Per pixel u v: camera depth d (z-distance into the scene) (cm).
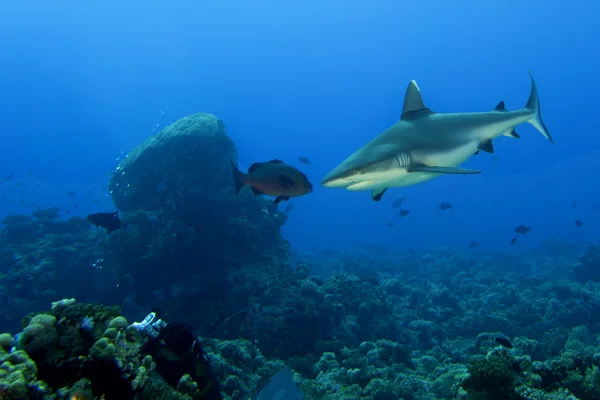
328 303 1240
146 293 1416
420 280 2489
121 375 291
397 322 1455
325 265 3369
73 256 1600
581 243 3912
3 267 1603
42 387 256
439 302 1809
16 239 1767
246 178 562
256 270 1359
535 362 584
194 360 377
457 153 524
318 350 1122
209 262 1406
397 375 924
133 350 314
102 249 1633
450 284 2241
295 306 1203
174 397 327
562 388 525
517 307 1641
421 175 508
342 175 452
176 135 1522
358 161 456
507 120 592
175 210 1455
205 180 1477
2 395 232
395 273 2936
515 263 3016
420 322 1529
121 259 1416
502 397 501
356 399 814
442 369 962
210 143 1515
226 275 1370
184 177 1463
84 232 1825
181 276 1388
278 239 1619
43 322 292
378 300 1419
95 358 286
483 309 1603
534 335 1422
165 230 1396
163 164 1534
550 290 1883
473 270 2612
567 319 1498
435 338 1484
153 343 371
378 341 1188
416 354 1317
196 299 1338
